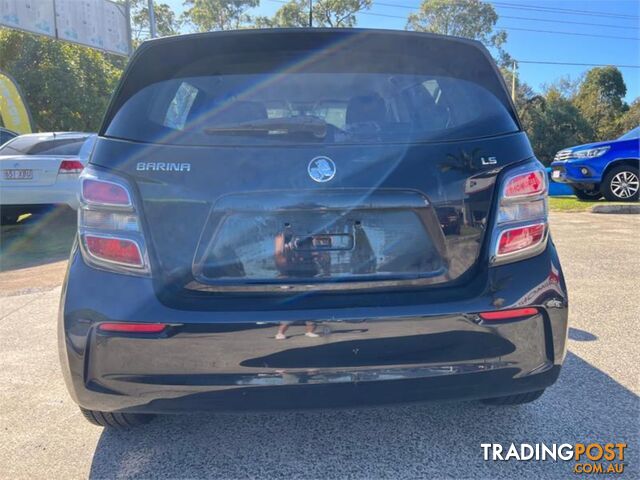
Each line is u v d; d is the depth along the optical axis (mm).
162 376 1972
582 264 5781
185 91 2268
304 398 2012
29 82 18750
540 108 42969
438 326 2020
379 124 2275
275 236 2033
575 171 10781
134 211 2014
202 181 2012
